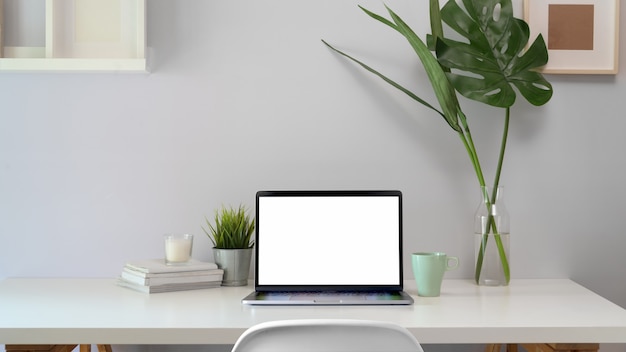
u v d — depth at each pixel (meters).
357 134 2.04
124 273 1.89
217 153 2.04
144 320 1.49
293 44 2.04
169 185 2.04
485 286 1.92
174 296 1.76
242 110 2.04
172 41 2.03
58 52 1.98
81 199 2.04
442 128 2.04
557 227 2.05
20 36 2.01
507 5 1.96
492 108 2.04
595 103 2.04
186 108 2.04
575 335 1.44
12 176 2.03
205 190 2.04
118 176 2.04
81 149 2.03
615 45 2.02
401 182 2.05
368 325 1.10
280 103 2.04
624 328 1.44
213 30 2.03
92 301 1.69
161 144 2.04
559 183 2.05
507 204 2.05
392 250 1.80
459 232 2.04
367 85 2.04
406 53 2.04
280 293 1.77
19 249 2.03
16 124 2.03
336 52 2.04
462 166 2.04
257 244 1.80
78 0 2.00
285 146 2.04
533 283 1.96
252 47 2.03
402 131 2.04
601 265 2.05
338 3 2.04
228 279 1.90
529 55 1.96
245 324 1.45
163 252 2.04
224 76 2.03
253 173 2.04
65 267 2.04
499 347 1.96
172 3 2.02
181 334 1.42
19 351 1.53
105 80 2.03
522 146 2.04
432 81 1.85
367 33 2.04
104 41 1.99
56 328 1.43
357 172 2.04
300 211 1.81
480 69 1.90
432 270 1.75
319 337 1.11
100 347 1.96
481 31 1.94
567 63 2.03
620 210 2.05
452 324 1.45
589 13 2.03
